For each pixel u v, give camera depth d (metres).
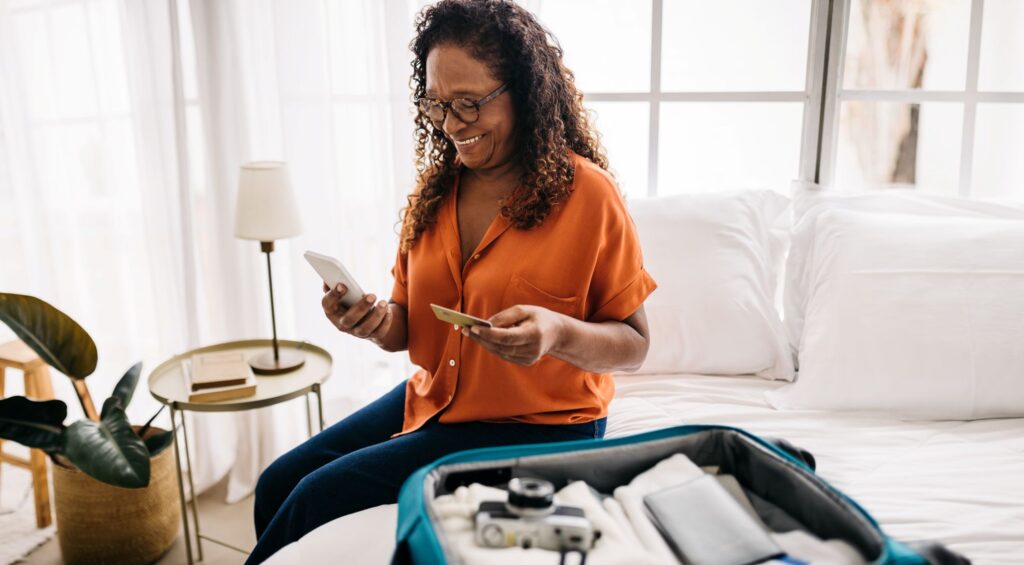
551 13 2.14
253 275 2.27
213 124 2.17
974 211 1.83
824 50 1.96
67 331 1.78
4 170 2.61
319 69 2.15
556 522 0.79
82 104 2.54
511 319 1.12
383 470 1.29
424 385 1.45
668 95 2.11
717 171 2.15
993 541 1.10
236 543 2.08
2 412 1.75
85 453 1.61
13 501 2.32
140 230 2.64
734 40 2.05
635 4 2.08
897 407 1.57
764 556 0.78
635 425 1.54
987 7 1.85
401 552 0.81
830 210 1.85
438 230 1.41
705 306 1.81
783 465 0.90
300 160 2.19
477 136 1.29
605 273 1.31
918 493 1.25
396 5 2.03
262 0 2.17
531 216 1.29
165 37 2.21
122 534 1.90
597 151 1.47
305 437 2.42
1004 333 1.54
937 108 1.94
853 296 1.66
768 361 1.80
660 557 0.79
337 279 1.31
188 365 1.93
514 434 1.31
